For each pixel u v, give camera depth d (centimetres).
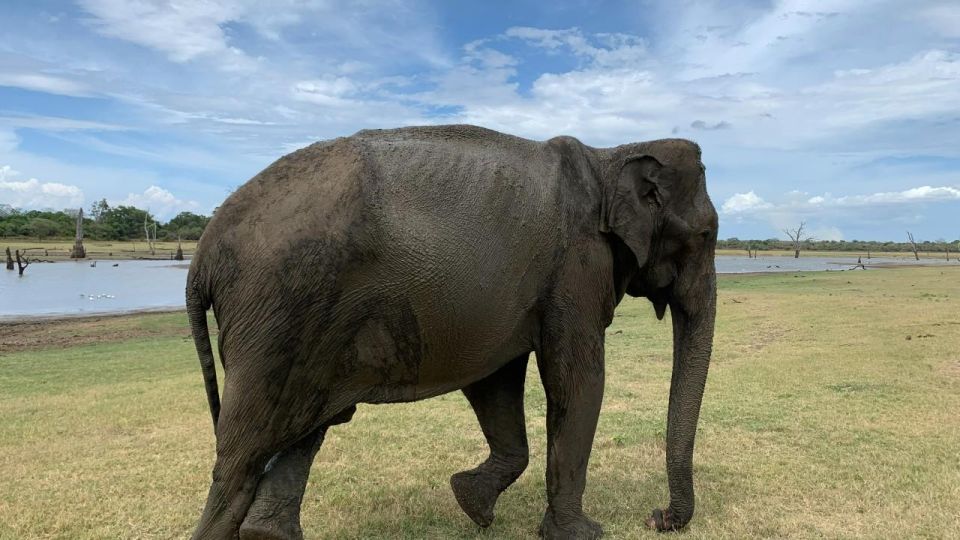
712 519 409
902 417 622
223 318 304
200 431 620
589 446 377
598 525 389
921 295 1842
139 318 1858
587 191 367
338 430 612
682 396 400
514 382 420
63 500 442
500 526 411
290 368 301
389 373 328
